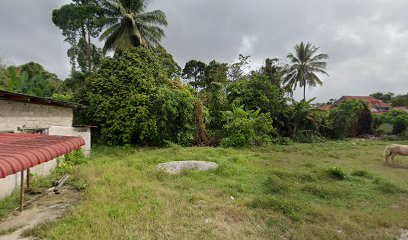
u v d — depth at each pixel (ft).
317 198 18.66
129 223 13.58
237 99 56.90
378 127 88.48
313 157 36.73
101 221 13.66
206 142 47.11
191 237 12.42
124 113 41.42
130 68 44.27
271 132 55.42
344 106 73.92
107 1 66.18
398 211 16.48
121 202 16.58
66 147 12.92
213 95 55.16
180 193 18.63
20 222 14.20
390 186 20.89
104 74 44.98
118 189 18.86
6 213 15.23
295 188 20.42
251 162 31.14
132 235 12.31
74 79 69.41
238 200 17.56
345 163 32.73
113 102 42.32
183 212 15.19
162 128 43.60
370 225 14.14
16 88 39.78
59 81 71.46
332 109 76.38
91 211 15.05
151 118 41.81
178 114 44.04
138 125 41.50
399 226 14.19
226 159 31.14
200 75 127.65
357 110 75.77
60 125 30.81
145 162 28.89
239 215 15.02
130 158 30.94
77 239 12.02
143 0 67.31
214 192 19.15
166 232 12.74
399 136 76.38
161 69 49.85
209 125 52.85
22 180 15.61
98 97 42.80
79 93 45.52
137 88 43.04
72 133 31.48
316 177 23.54
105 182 20.72
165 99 42.63
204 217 14.75
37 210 15.85
